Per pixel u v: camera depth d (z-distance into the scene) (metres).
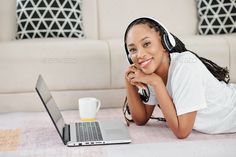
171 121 1.57
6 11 2.75
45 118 2.01
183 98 1.57
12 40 2.63
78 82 2.31
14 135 1.68
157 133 1.71
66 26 2.68
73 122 1.84
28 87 2.26
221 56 2.44
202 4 2.85
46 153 1.44
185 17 2.88
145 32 1.60
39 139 1.62
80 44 2.36
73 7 2.72
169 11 2.87
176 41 1.70
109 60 2.33
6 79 2.25
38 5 2.66
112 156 1.41
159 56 1.62
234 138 1.63
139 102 1.79
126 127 1.76
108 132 1.65
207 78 1.65
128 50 1.70
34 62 2.27
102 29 2.81
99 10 2.83
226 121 1.67
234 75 2.47
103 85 2.33
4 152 1.45
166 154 1.42
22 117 2.04
